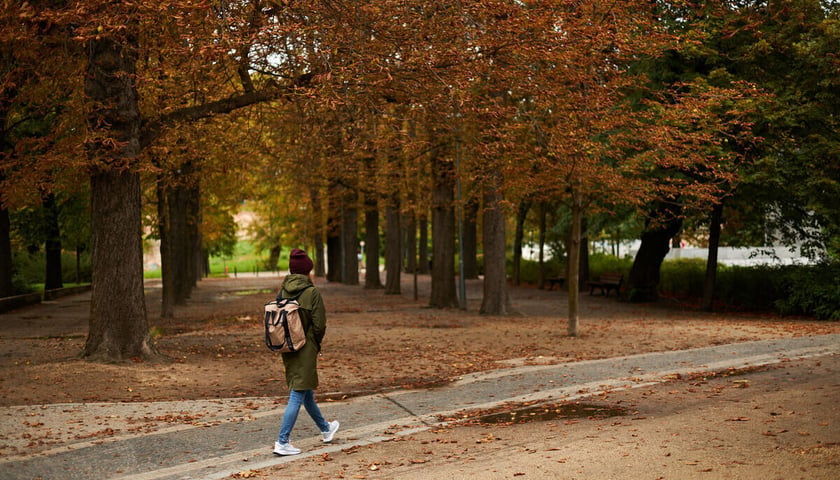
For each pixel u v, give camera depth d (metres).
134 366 11.93
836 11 20.64
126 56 11.90
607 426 7.37
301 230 62.25
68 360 12.16
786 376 9.86
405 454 6.71
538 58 12.37
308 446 7.15
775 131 20.47
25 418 8.38
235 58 11.67
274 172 30.59
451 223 26.11
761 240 25.95
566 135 14.76
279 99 13.42
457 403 9.23
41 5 10.65
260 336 17.02
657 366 11.49
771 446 6.01
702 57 21.73
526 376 11.09
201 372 11.81
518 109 15.20
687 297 29.80
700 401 8.46
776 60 21.06
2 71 12.44
